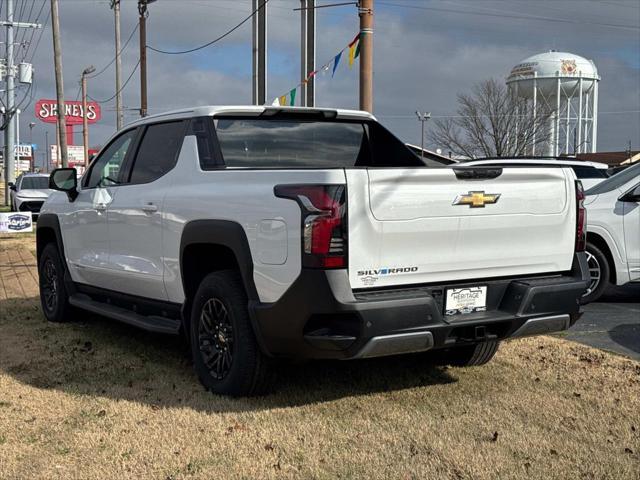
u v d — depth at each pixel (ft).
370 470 12.28
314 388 16.53
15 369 18.24
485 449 13.14
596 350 20.11
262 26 58.39
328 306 13.20
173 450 13.02
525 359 19.19
